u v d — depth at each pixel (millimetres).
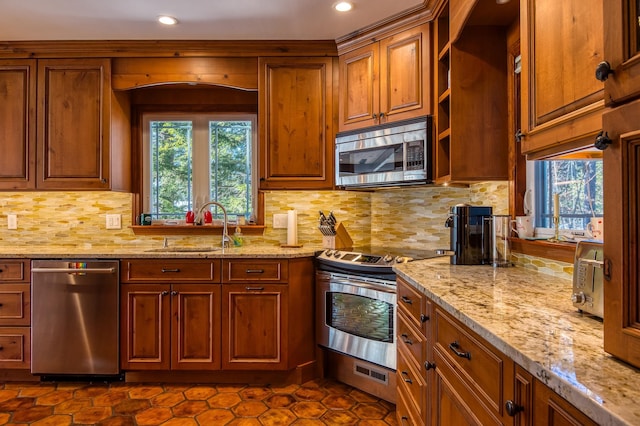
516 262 1935
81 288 2502
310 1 2219
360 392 2436
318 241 3107
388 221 2975
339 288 2477
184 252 2607
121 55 2762
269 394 2412
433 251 2633
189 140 3189
